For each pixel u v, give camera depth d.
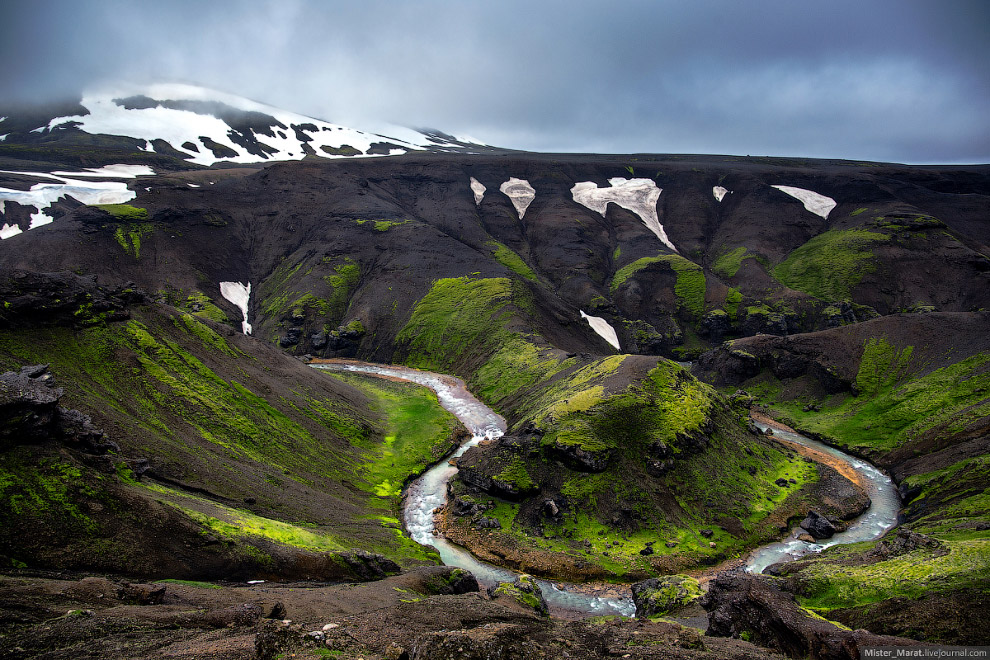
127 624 33.91
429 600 51.00
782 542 86.62
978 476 87.38
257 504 76.31
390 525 87.25
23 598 36.00
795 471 108.06
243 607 39.50
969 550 55.88
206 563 53.94
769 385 159.00
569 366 137.00
